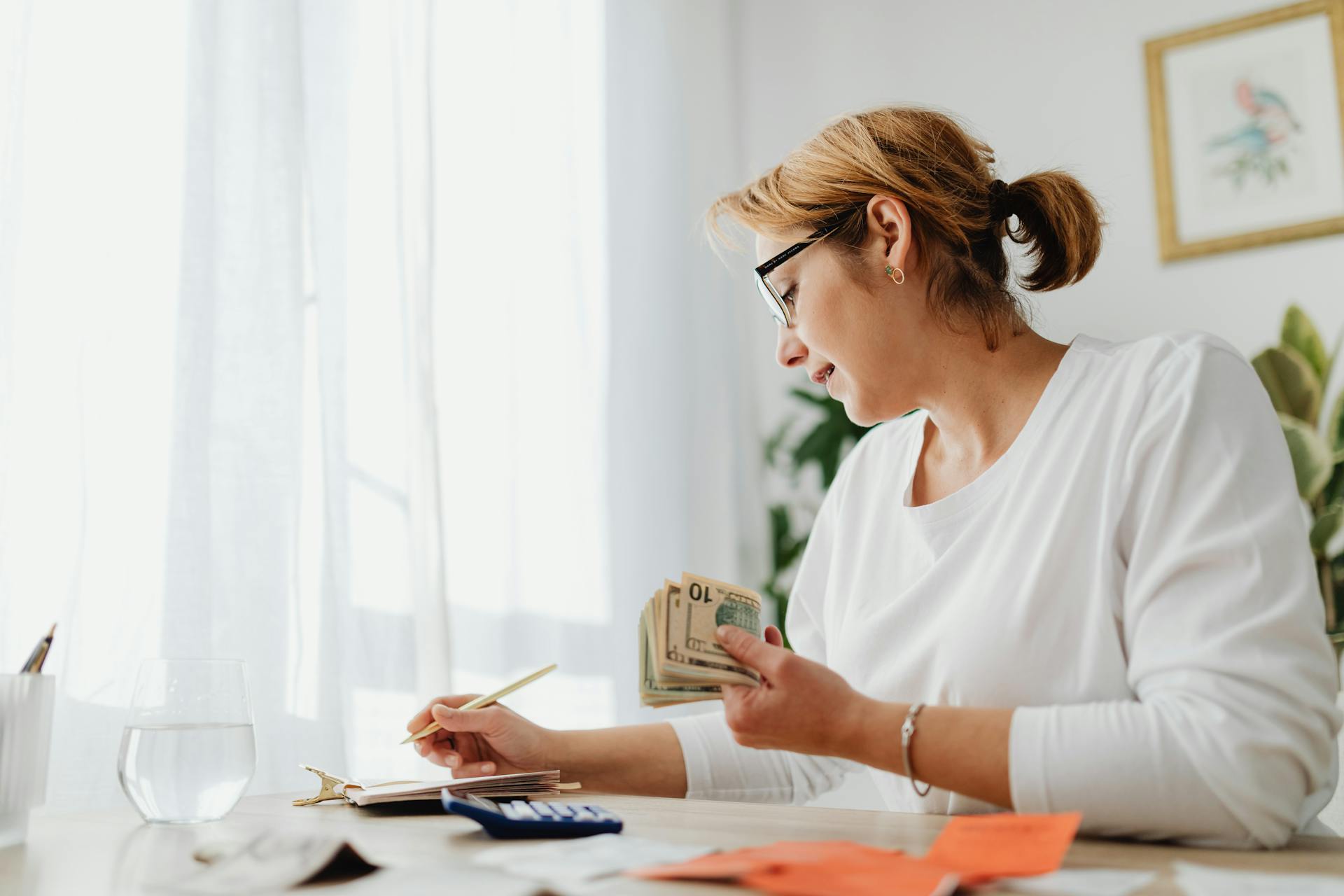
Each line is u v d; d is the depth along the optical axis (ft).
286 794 3.41
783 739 2.55
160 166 5.37
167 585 5.02
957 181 3.47
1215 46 9.16
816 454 9.50
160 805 2.52
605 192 9.09
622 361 8.90
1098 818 2.28
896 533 3.68
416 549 6.48
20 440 4.69
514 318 7.65
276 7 5.93
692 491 9.35
